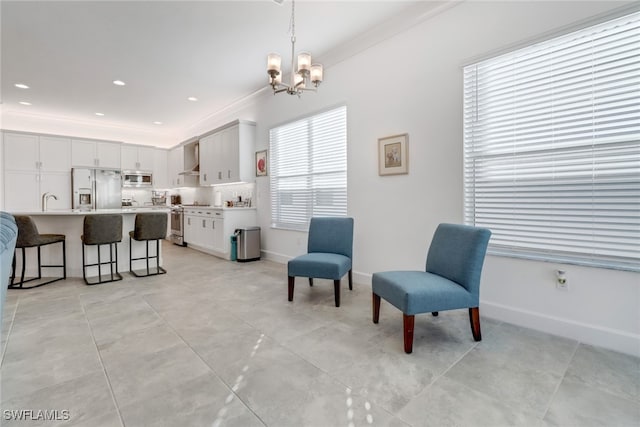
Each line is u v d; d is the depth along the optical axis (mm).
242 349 2049
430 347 2074
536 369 1792
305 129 4375
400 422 1369
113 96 5230
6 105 5629
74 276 3996
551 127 2289
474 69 2672
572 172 2211
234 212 5195
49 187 6250
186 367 1824
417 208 3057
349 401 1516
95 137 7043
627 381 1665
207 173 6203
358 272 3660
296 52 3779
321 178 4152
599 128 2094
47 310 2779
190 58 3885
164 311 2764
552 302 2266
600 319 2068
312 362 1884
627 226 2014
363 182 3555
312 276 2922
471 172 2721
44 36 3334
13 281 3623
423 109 2975
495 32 2486
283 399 1531
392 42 3213
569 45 2188
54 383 1658
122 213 4258
